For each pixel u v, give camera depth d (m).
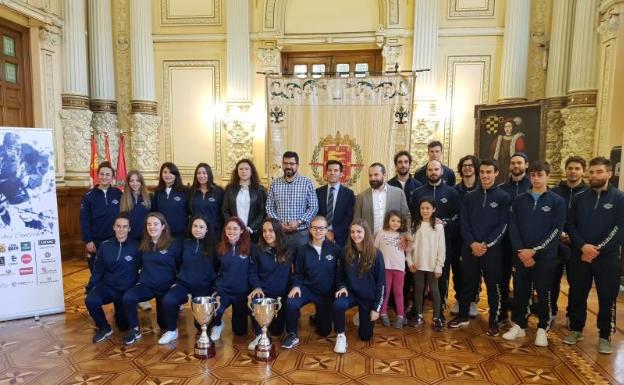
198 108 6.46
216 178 6.50
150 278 3.08
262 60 6.24
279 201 3.42
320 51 6.40
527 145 5.01
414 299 3.37
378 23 6.08
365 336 3.04
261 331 2.84
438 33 5.95
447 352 2.87
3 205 3.33
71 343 2.98
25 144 3.39
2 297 3.36
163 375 2.54
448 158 6.08
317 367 2.64
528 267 3.00
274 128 4.89
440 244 3.17
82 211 3.60
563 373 2.59
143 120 6.23
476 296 3.52
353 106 4.77
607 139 4.74
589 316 3.56
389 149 4.71
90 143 5.89
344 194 3.50
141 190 3.61
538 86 5.81
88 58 6.11
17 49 5.13
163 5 6.35
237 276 3.01
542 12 5.73
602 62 4.91
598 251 2.80
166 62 6.43
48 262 3.50
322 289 3.04
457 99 6.01
